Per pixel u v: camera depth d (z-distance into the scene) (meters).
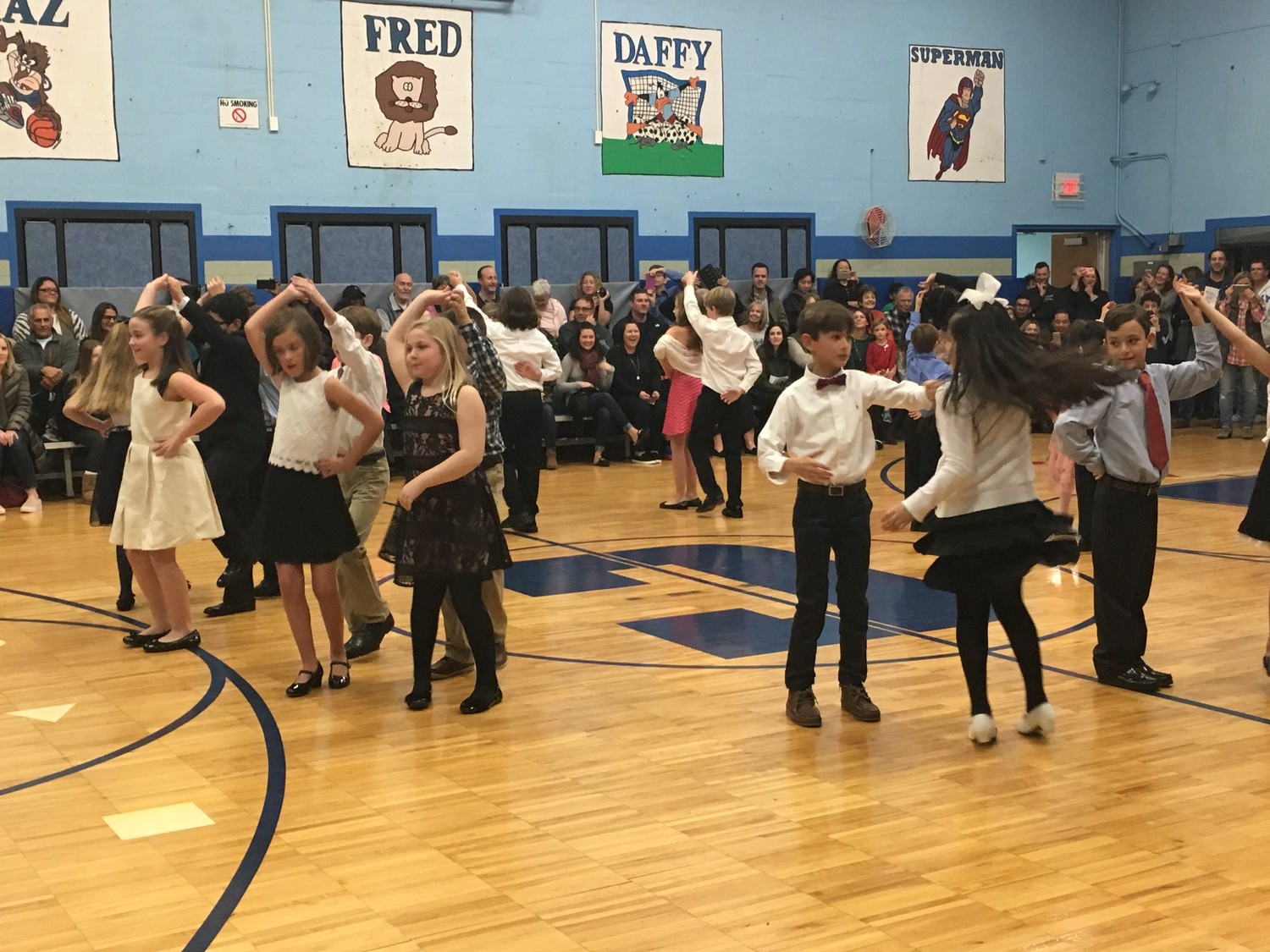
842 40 15.28
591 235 14.13
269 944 2.83
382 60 12.91
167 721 4.56
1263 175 15.46
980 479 3.97
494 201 13.57
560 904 3.01
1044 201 16.81
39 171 11.66
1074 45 16.77
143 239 12.12
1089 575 6.98
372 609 5.39
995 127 16.38
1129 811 3.56
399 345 4.80
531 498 8.51
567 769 3.99
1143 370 4.71
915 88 15.79
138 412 5.41
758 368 8.98
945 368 8.86
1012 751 4.11
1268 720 4.38
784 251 15.21
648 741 4.25
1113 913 2.91
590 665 5.25
